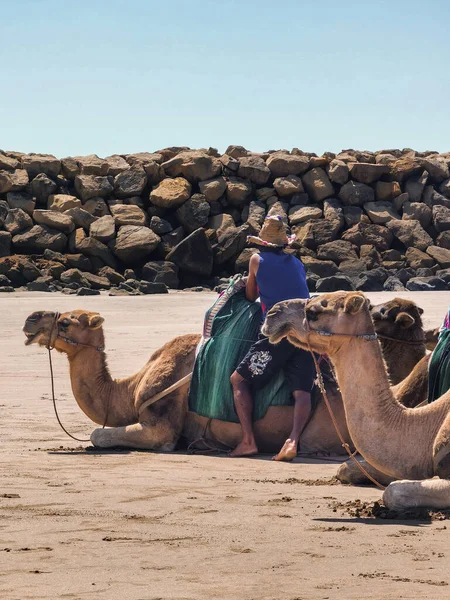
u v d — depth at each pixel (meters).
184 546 6.29
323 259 48.66
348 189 52.19
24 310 30.80
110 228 48.41
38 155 54.31
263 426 10.59
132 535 6.59
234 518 7.20
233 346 10.73
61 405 14.03
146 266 46.22
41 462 9.86
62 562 5.86
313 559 5.96
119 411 11.24
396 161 53.72
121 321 27.41
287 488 8.55
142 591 5.24
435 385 8.52
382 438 7.50
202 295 40.16
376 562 5.89
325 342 7.59
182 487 8.52
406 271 45.91
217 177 52.34
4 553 6.09
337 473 8.94
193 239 46.19
